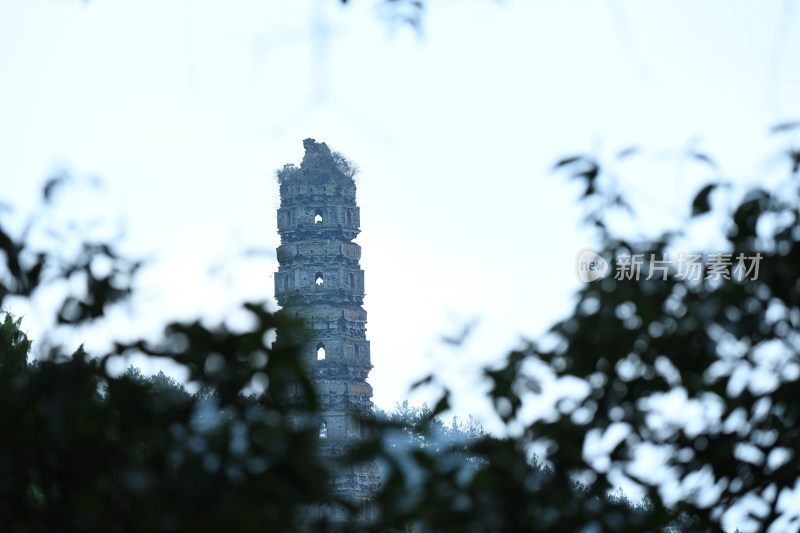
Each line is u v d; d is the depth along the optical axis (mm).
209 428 19328
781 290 21312
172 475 18375
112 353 19859
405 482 19578
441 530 19703
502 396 21781
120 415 19625
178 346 19719
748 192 21641
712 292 21797
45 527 19250
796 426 22141
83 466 19312
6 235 20406
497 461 20172
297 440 19062
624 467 22250
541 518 20062
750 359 21828
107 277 20422
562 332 22141
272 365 19422
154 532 18141
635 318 22000
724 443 22359
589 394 22297
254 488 18406
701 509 22594
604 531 20609
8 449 18969
